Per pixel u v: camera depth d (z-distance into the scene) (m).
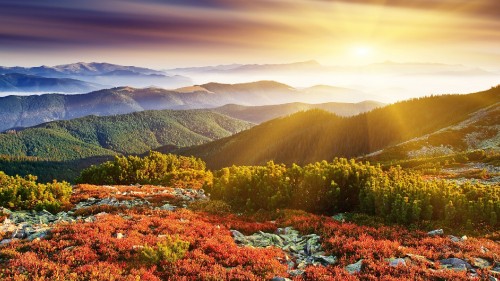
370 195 18.20
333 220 17.05
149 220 16.47
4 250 11.68
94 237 13.19
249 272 10.63
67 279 9.70
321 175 20.33
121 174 40.69
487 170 38.59
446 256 11.59
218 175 30.09
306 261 12.11
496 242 13.34
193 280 10.25
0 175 26.28
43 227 15.17
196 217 18.17
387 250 12.01
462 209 15.56
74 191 25.88
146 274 10.26
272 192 21.03
